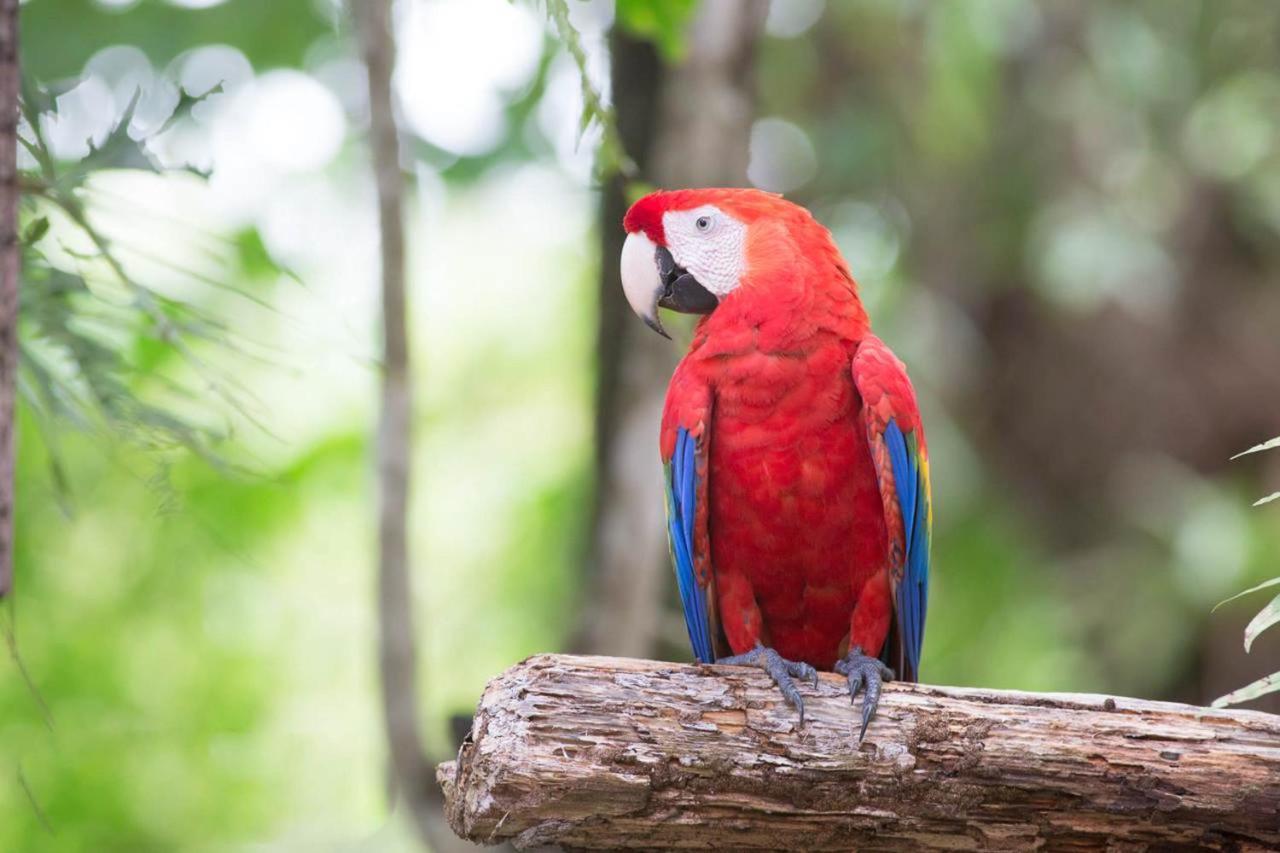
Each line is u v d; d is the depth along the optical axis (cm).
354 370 1044
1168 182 928
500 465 1166
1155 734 340
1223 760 337
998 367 1022
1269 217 911
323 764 1141
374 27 544
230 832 1062
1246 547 851
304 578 1118
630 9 506
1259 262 971
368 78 548
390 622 593
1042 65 924
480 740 329
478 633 1127
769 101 933
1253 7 891
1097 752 339
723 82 611
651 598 632
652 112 638
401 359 578
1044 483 1027
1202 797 337
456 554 1149
